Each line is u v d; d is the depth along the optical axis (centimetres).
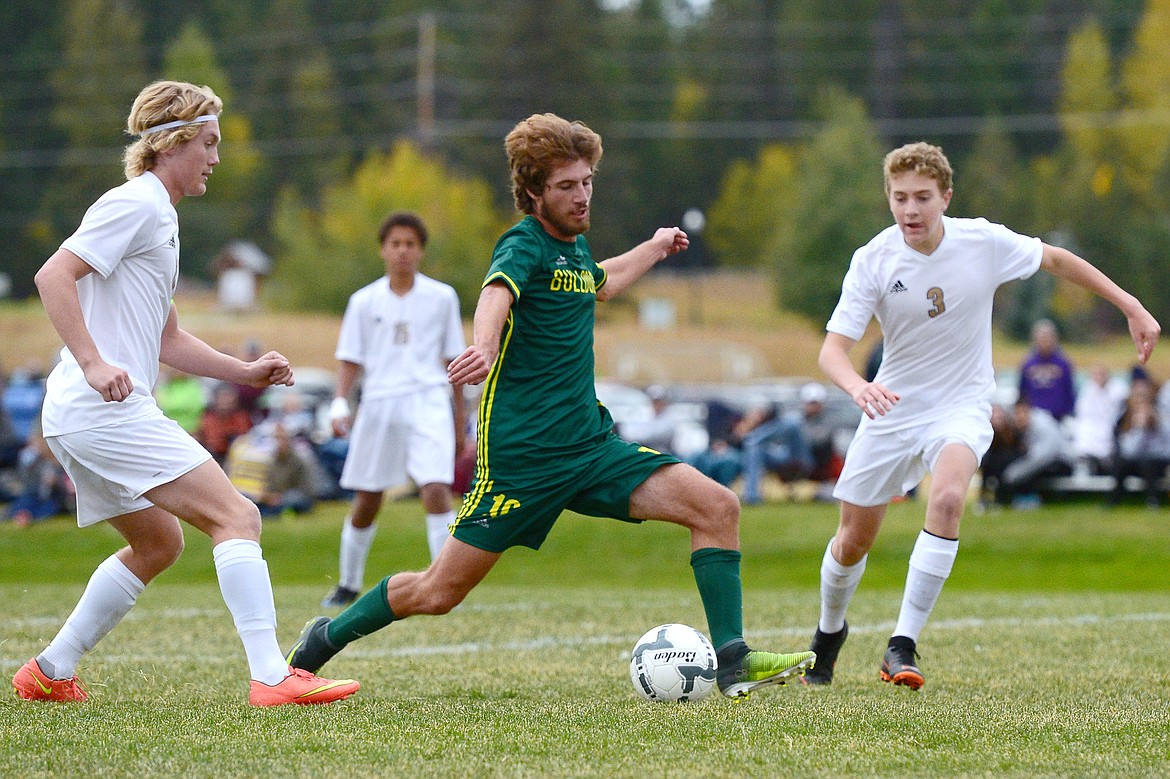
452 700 1930
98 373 1695
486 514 1839
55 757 1459
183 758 1455
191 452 1830
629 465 1877
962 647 2647
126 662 2405
